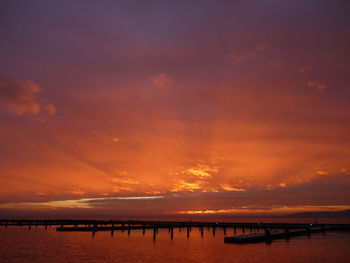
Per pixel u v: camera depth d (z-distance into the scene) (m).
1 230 84.44
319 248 45.66
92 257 39.53
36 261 36.72
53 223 95.25
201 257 39.06
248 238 52.47
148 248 48.38
